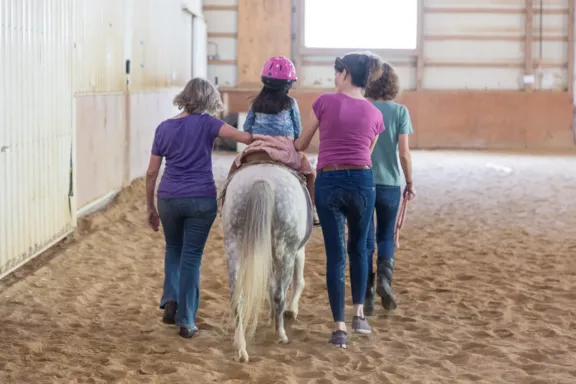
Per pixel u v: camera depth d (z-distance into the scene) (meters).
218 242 8.31
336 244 4.78
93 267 7.19
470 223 9.52
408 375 4.38
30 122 7.10
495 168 15.29
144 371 4.41
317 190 4.74
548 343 4.99
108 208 10.21
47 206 7.64
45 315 5.64
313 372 4.41
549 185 12.85
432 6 20.28
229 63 20.39
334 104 4.72
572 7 20.12
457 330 5.29
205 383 4.23
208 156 5.04
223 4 20.25
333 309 4.86
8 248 6.56
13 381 4.22
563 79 20.48
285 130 4.86
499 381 4.29
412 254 7.77
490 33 20.39
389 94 5.36
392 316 5.62
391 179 5.35
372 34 20.17
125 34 11.65
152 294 6.29
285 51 20.20
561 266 7.22
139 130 12.67
